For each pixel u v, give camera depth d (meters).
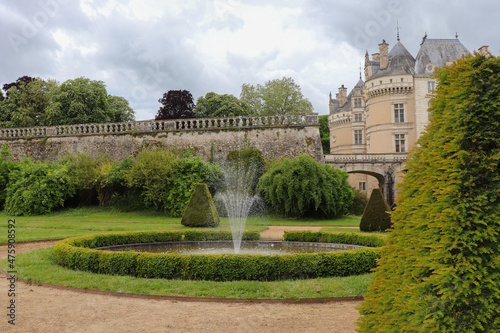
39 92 44.94
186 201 24.75
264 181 26.31
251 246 12.88
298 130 29.83
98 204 28.77
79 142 31.70
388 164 38.78
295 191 24.36
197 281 7.20
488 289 2.88
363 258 8.11
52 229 16.78
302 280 7.37
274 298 6.21
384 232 16.98
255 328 4.93
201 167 26.05
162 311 5.61
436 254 3.08
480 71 3.24
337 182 26.30
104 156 29.80
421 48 49.00
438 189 3.20
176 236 13.33
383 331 3.24
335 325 5.06
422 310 2.98
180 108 46.97
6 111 42.72
